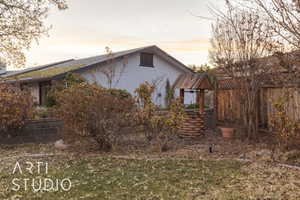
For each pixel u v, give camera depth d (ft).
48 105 35.37
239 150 20.70
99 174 14.93
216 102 35.14
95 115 20.84
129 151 21.03
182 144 23.66
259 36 22.50
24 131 24.49
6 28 35.45
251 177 14.02
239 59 24.86
